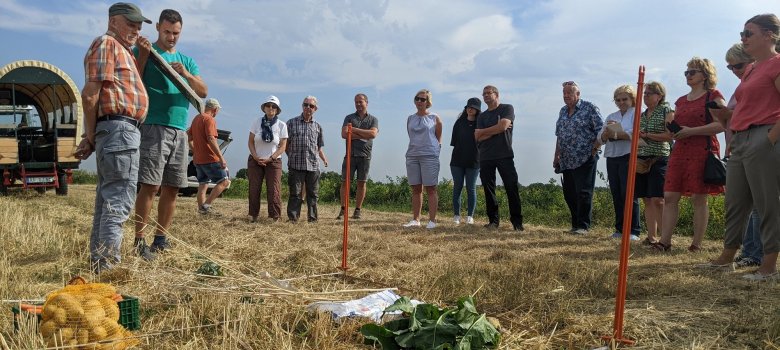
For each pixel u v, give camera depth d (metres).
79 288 3.49
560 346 3.63
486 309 4.46
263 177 10.77
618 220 9.16
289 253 6.80
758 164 5.46
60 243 6.56
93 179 29.97
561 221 13.83
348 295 4.70
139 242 6.14
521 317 4.20
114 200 5.47
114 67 5.38
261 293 4.46
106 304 3.40
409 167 10.46
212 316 3.93
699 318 4.11
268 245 7.37
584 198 9.67
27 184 16.08
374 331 3.39
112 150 5.37
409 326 3.42
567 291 4.87
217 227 9.22
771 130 5.34
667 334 3.80
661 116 8.16
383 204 19.17
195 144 11.50
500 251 7.13
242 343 3.45
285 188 22.53
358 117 11.63
